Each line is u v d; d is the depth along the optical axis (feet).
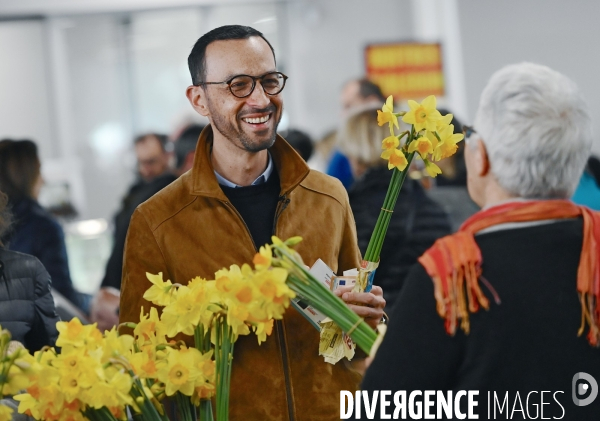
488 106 5.94
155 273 8.21
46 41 32.30
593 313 5.67
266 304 6.20
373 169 12.37
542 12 31.81
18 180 14.34
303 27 32.48
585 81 31.89
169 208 8.29
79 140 32.71
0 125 32.24
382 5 32.55
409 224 11.92
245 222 8.32
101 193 32.76
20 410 6.26
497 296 5.70
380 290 7.96
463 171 14.11
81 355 6.04
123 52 32.65
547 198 5.87
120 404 6.21
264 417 7.98
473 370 5.72
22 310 9.14
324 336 7.66
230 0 32.22
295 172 8.34
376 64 25.71
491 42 31.86
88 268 23.12
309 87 32.53
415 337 5.76
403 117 7.38
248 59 8.04
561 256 5.75
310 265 8.23
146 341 6.70
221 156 8.37
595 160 14.80
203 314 6.52
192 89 8.44
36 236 14.26
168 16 32.42
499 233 5.84
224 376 6.60
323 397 8.12
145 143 18.22
